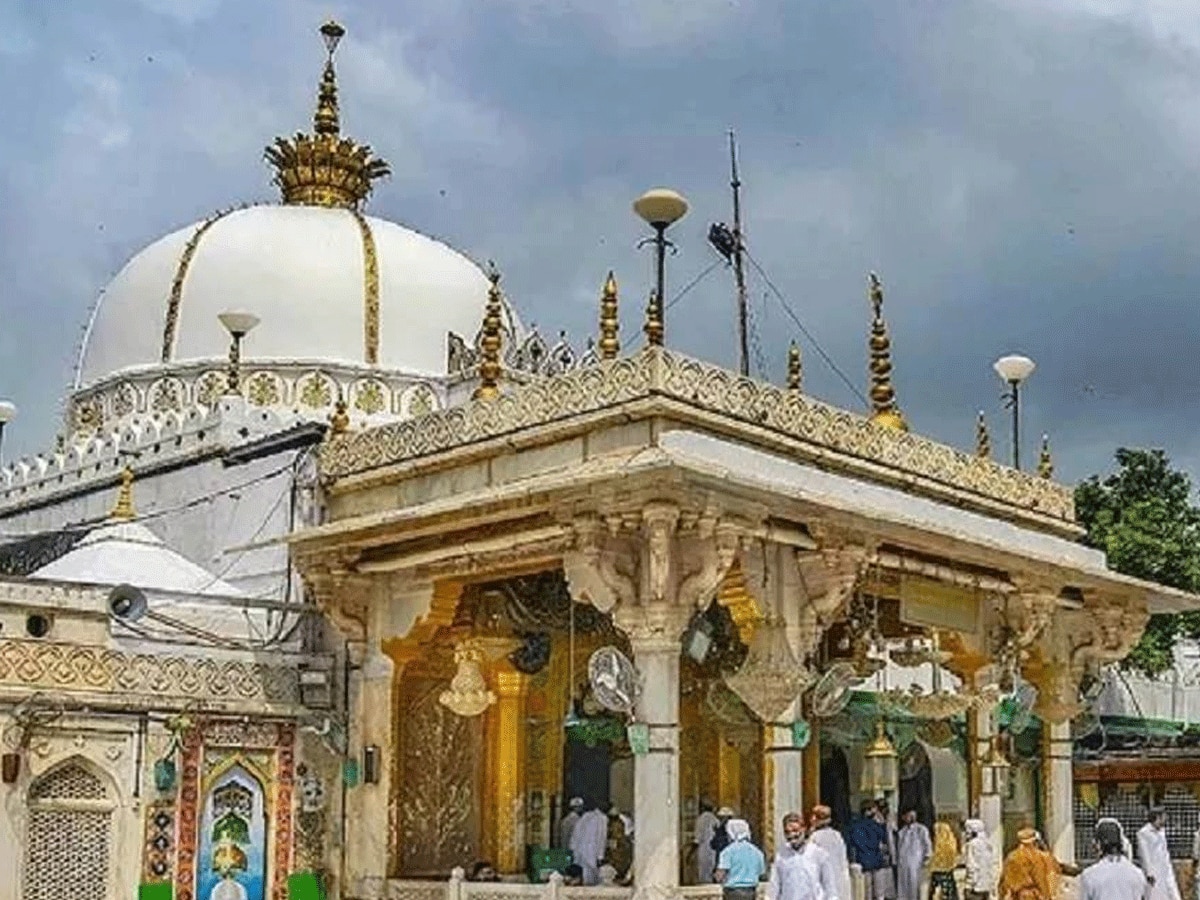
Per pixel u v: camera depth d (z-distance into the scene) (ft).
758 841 60.70
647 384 53.06
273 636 63.87
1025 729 75.51
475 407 59.21
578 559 52.21
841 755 80.79
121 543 66.64
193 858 58.85
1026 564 64.75
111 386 95.09
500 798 67.21
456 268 101.50
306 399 91.04
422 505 59.21
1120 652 73.56
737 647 63.52
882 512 56.39
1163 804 93.97
